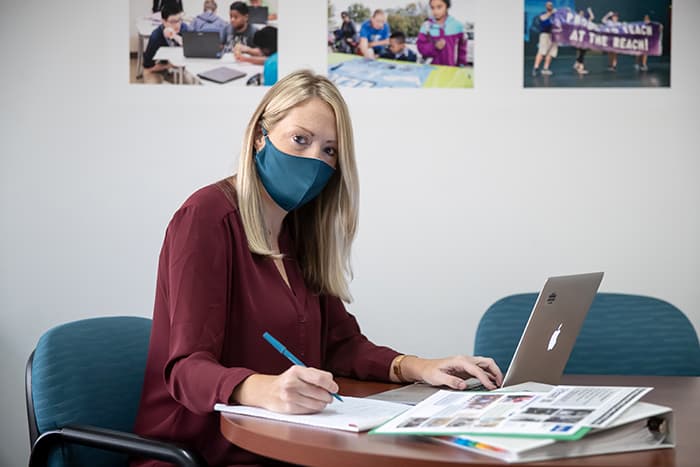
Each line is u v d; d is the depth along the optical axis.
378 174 3.09
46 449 1.59
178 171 3.07
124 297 3.06
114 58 3.04
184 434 1.57
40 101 3.05
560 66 3.06
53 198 3.06
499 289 3.10
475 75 3.07
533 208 3.09
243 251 1.63
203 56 3.05
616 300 2.25
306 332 1.71
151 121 3.06
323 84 1.65
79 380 1.72
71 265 3.06
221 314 1.54
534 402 1.14
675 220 3.09
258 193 1.66
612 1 3.05
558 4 3.05
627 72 3.06
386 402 1.38
